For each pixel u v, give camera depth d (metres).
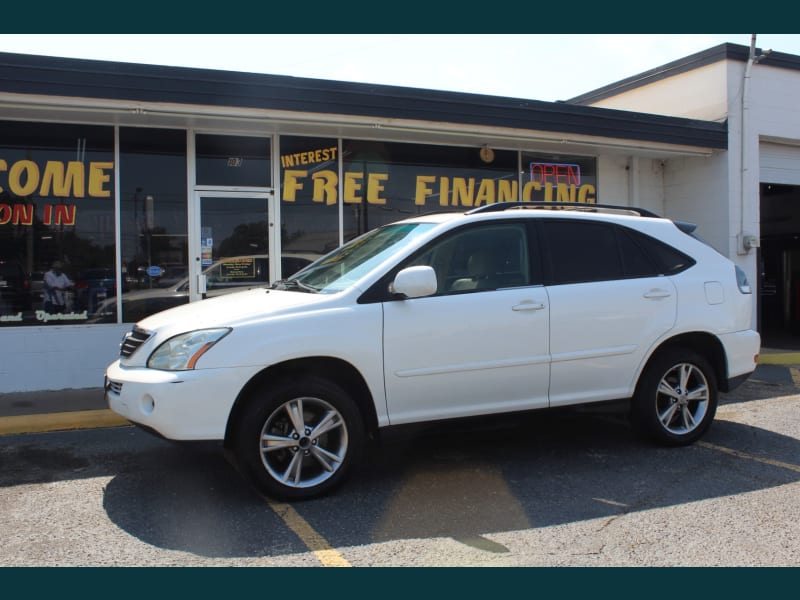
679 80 11.38
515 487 4.63
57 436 6.05
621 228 5.35
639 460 5.19
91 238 7.91
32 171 7.68
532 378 4.85
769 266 15.62
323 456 4.41
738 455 5.31
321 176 8.90
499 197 9.94
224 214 8.46
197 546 3.74
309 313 4.34
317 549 3.69
